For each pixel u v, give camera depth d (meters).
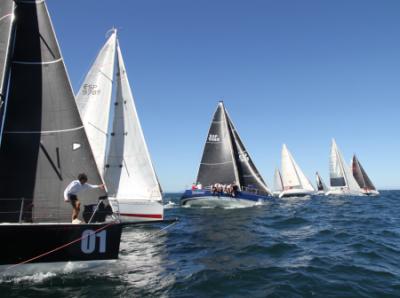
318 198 54.44
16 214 9.56
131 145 20.77
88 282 8.72
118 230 9.60
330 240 14.17
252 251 12.29
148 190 20.28
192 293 8.08
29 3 10.77
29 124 10.09
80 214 9.95
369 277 9.00
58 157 10.09
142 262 11.06
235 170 33.03
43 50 10.58
